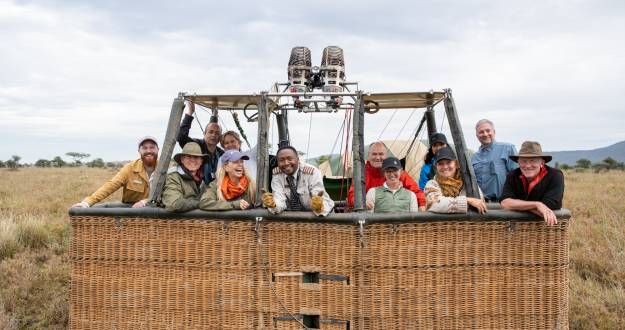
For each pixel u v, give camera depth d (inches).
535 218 160.7
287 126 259.8
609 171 1397.6
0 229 315.6
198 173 185.8
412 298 161.6
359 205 163.3
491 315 162.9
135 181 211.9
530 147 164.4
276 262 165.3
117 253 172.6
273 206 159.8
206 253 168.4
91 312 174.6
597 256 263.9
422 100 203.3
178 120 180.2
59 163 2194.9
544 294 163.0
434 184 171.0
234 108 231.8
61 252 302.8
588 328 192.1
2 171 1291.8
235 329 168.1
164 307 170.9
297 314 164.9
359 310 161.5
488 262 162.4
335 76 197.8
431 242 161.5
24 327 201.3
